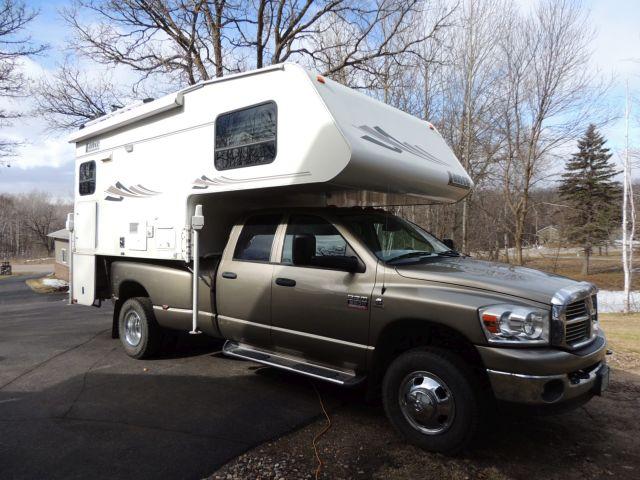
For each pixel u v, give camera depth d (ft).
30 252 291.17
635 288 71.61
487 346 10.64
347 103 14.65
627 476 10.47
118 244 20.68
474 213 61.52
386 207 23.41
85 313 37.17
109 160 21.52
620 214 86.07
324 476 10.34
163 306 18.44
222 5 38.06
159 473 10.38
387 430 12.69
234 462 10.92
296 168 13.84
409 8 40.27
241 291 15.88
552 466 10.87
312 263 13.78
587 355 11.00
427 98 49.49
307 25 40.68
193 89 17.33
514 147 58.39
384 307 12.27
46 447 11.60
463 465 10.86
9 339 25.21
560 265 109.09
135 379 16.98
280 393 15.48
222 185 16.01
